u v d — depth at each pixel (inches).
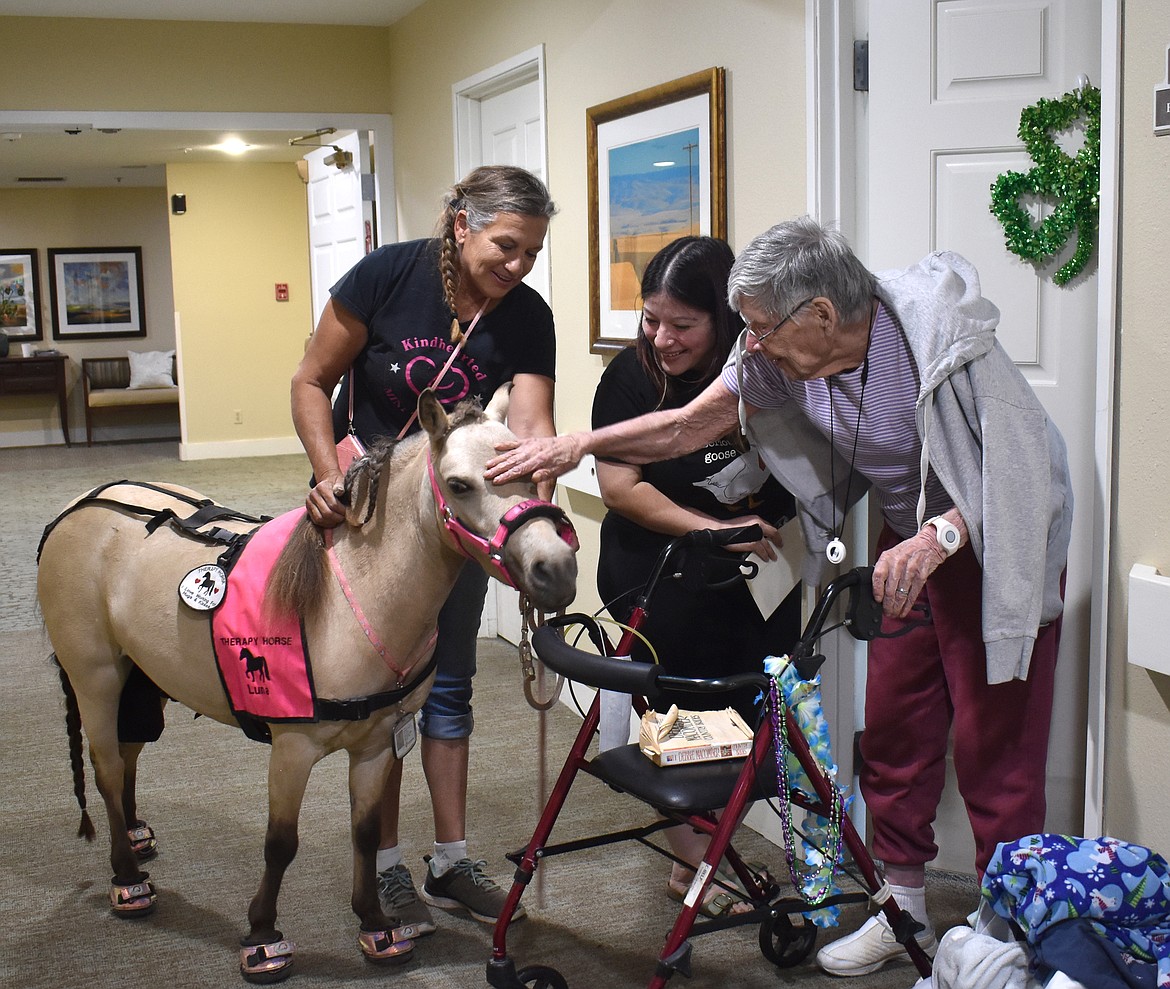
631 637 89.2
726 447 100.6
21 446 500.7
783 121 116.9
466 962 99.2
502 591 202.7
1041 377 104.4
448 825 108.3
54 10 218.1
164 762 146.6
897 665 97.4
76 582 101.1
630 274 148.9
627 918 106.3
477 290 98.2
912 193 106.0
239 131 241.8
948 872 115.7
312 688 86.7
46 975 97.3
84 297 520.7
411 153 234.7
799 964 98.9
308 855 119.6
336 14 229.5
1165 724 87.0
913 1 103.7
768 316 81.3
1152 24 82.9
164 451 472.1
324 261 271.4
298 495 354.0
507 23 184.1
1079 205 99.4
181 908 108.9
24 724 161.2
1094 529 92.0
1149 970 74.7
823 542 98.3
